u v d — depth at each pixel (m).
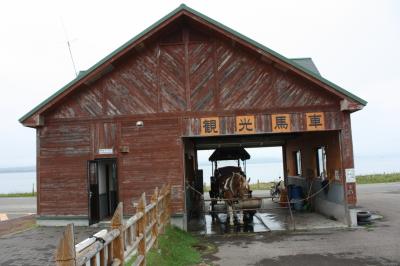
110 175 16.97
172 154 14.05
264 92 14.14
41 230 13.41
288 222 14.95
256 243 11.55
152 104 14.29
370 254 9.63
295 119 13.98
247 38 13.51
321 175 16.70
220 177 16.77
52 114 14.48
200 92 14.23
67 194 14.20
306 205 18.48
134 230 6.79
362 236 11.78
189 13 13.60
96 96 14.44
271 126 13.98
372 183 35.12
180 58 14.41
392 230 12.54
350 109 13.47
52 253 9.73
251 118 14.04
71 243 3.34
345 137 13.80
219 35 14.15
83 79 13.86
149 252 8.73
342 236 11.91
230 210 14.90
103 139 14.28
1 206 24.61
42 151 14.41
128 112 14.31
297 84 14.10
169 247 10.09
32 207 23.45
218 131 14.04
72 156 14.31
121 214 5.34
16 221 16.38
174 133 14.13
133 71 14.43
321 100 14.03
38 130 14.50
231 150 20.42
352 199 13.60
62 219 14.12
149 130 14.20
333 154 14.77
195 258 9.79
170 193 13.78
